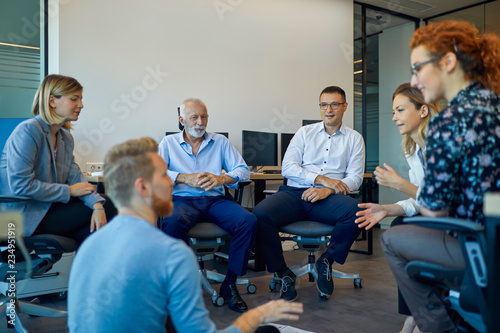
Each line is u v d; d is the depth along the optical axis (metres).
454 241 1.31
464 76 1.30
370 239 4.13
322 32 5.29
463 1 5.70
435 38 1.30
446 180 1.22
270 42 4.91
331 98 3.00
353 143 3.09
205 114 2.79
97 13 3.89
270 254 2.66
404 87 2.04
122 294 0.92
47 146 2.17
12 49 3.85
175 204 2.58
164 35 4.24
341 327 2.13
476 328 1.23
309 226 2.71
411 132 2.02
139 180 0.99
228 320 2.28
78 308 0.96
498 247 0.83
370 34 6.11
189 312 0.93
